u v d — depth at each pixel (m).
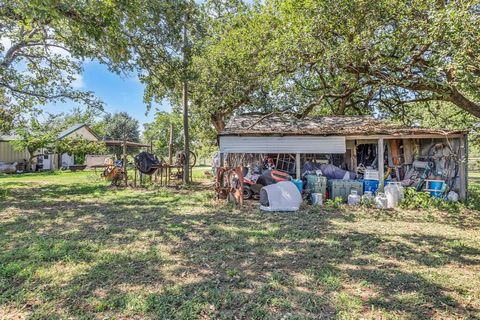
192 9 8.06
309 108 13.01
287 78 11.57
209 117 15.42
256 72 11.33
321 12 7.41
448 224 6.15
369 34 7.07
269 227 5.85
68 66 11.47
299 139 9.55
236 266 3.81
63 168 24.17
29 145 21.08
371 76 8.92
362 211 7.48
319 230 5.64
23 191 10.91
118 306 2.77
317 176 9.06
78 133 27.52
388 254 4.29
